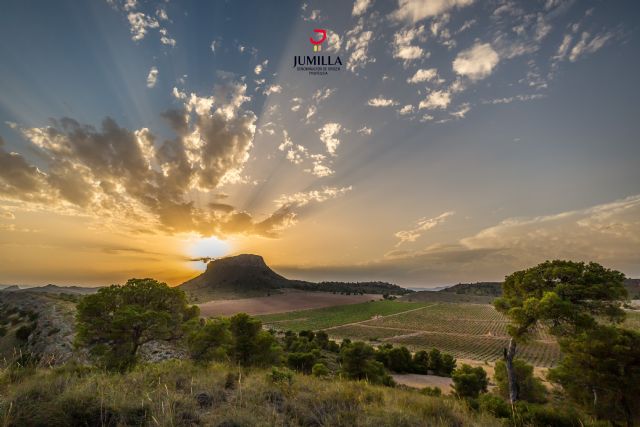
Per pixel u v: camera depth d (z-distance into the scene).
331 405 6.81
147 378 7.64
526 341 16.78
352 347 38.09
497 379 29.42
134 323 17.56
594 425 10.96
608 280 15.40
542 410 10.91
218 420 5.26
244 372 10.83
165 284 21.67
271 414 5.80
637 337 16.77
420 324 137.12
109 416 4.88
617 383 15.94
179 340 20.83
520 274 17.94
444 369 64.25
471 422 7.40
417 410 7.32
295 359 35.38
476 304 188.12
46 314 46.19
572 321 15.20
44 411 4.61
